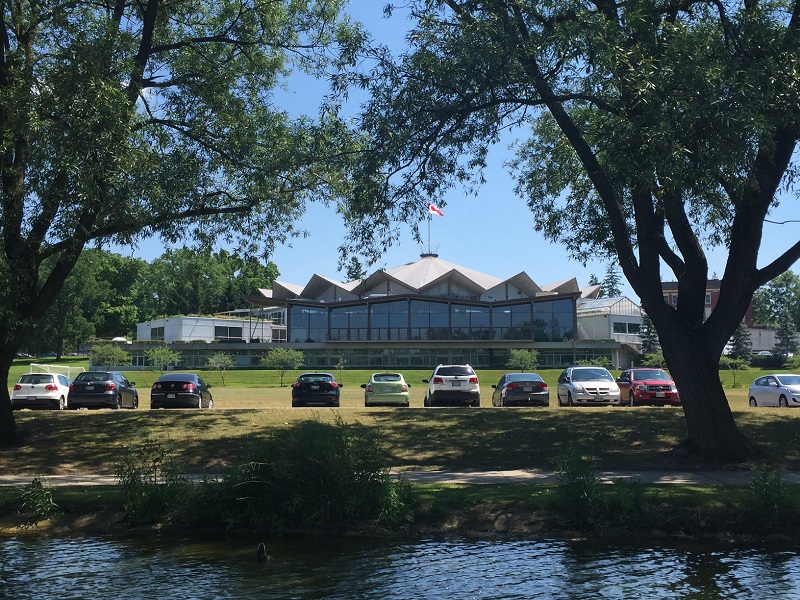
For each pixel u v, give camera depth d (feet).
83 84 49.88
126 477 38.40
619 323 311.06
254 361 274.36
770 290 436.35
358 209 53.42
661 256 56.49
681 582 27.48
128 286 406.00
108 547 33.22
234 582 27.55
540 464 53.88
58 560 30.89
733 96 41.47
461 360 271.49
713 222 64.54
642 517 35.09
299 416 66.54
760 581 27.55
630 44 44.45
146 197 58.13
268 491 36.94
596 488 35.88
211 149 65.21
